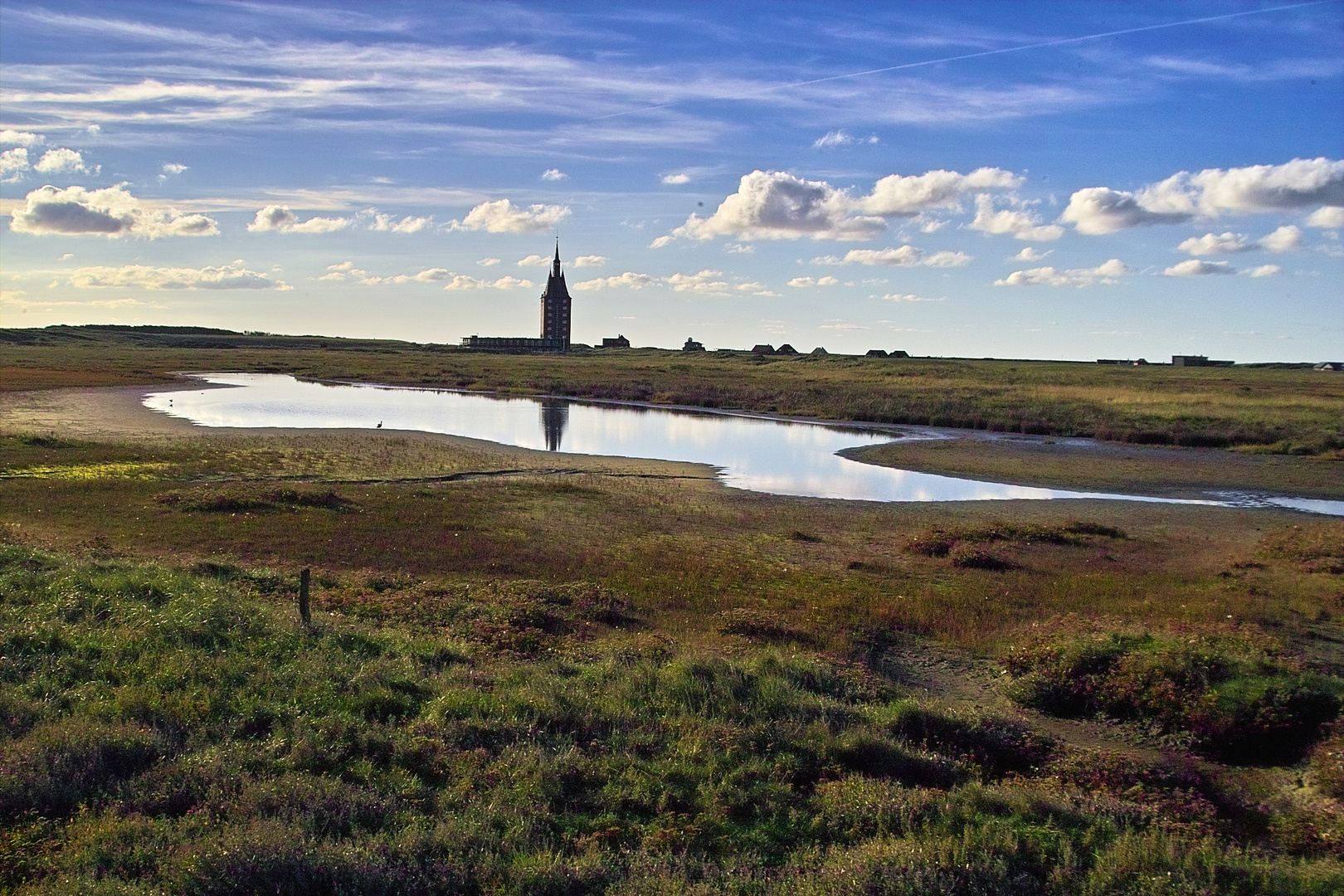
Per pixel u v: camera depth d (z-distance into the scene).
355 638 13.25
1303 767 11.28
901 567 22.00
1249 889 7.77
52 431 45.84
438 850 7.32
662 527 26.41
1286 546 23.91
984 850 7.89
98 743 8.48
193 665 11.04
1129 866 7.88
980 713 12.12
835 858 7.76
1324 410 61.75
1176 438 50.47
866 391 82.62
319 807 7.77
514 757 9.26
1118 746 12.04
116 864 6.67
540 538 24.19
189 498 26.86
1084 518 29.64
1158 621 16.86
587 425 59.25
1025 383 93.75
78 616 12.90
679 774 9.31
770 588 19.56
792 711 11.40
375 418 60.75
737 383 94.50
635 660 13.56
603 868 7.19
